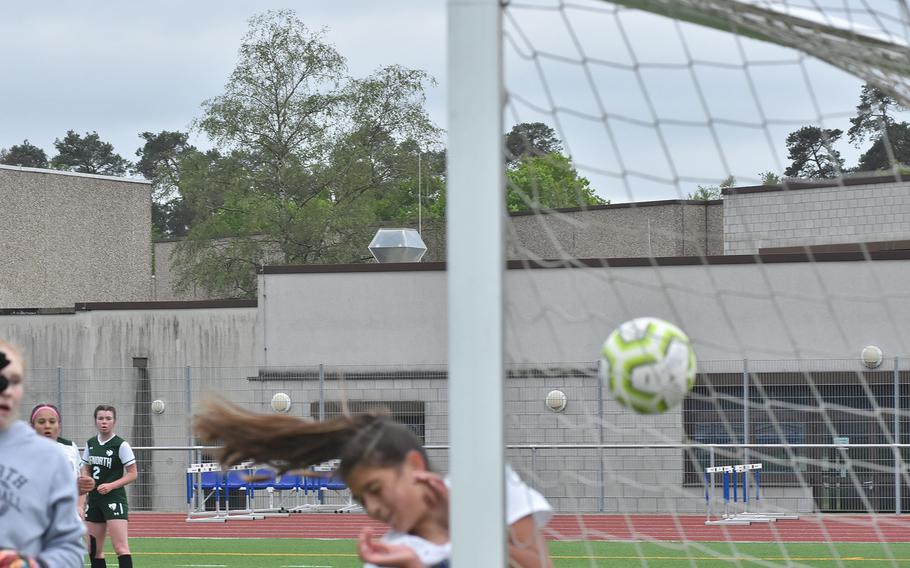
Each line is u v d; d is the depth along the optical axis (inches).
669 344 313.3
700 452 1804.9
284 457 284.8
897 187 2069.4
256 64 3577.8
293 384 2059.5
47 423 868.0
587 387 1846.7
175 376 2226.9
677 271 1870.1
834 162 433.4
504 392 251.0
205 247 3526.1
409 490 273.4
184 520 1829.5
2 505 346.0
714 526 1611.7
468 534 250.5
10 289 3250.5
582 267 323.3
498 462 250.2
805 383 1818.4
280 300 2119.8
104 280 3459.6
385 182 3740.2
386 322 2081.7
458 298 254.1
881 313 1836.9
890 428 1771.7
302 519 1793.8
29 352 2315.5
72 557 353.1
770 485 1777.8
